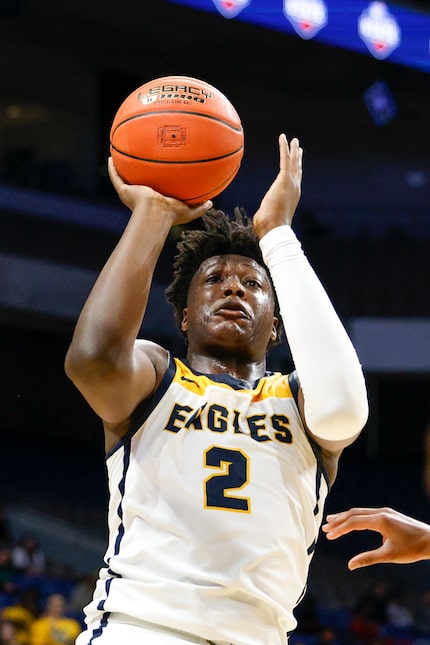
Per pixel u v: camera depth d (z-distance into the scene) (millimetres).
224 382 2920
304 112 21141
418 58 16156
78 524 17281
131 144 2797
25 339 18297
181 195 2822
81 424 18797
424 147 21234
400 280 19172
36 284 16656
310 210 21297
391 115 20172
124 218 18453
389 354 18562
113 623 2639
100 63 19938
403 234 20016
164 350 2986
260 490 2729
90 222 17891
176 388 2852
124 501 2750
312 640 11344
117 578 2703
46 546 16172
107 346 2557
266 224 2844
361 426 2717
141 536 2697
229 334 2965
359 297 19109
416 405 19734
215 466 2730
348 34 15586
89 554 16375
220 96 2908
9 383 18062
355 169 21375
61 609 9773
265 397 2916
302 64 19703
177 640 2570
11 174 18375
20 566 12656
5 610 9781
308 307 2691
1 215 16750
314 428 2688
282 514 2729
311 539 2840
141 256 2662
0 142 19453
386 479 19406
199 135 2783
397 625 13008
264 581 2652
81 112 20016
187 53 19703
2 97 19484
